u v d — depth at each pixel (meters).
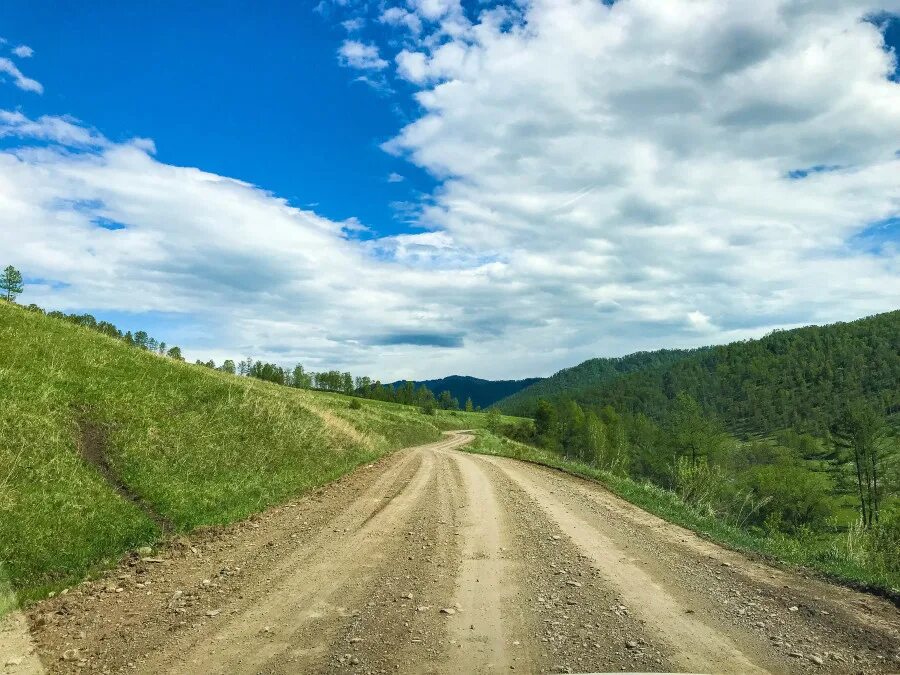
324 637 5.04
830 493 61.25
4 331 17.86
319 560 7.84
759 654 4.67
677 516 12.13
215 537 9.55
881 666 4.45
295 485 15.63
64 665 4.50
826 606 5.97
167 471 13.37
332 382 164.50
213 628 5.29
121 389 17.25
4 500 9.17
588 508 12.79
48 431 12.57
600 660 4.53
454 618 5.54
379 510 12.09
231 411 20.05
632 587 6.61
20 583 6.97
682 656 4.61
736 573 7.33
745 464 80.44
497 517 11.30
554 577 7.03
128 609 5.91
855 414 59.47
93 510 9.89
